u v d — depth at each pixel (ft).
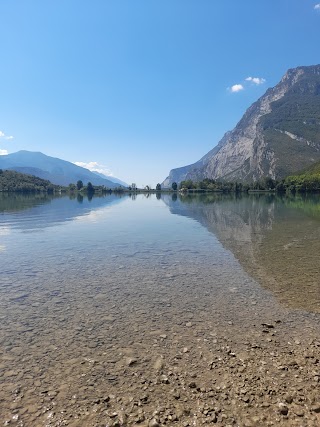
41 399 26.73
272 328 39.91
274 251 84.58
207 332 38.78
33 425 23.88
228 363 31.86
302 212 202.90
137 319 42.57
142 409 25.46
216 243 97.04
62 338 37.32
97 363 32.04
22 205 301.02
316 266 68.95
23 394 27.40
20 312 45.03
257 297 50.90
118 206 292.81
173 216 187.21
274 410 25.12
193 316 43.60
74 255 81.56
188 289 54.75
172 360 32.50
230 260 75.20
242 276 62.39
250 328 39.91
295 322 41.73
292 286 56.24
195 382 28.78
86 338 37.32
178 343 36.09
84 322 41.70
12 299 50.14
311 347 35.06
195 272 65.41
